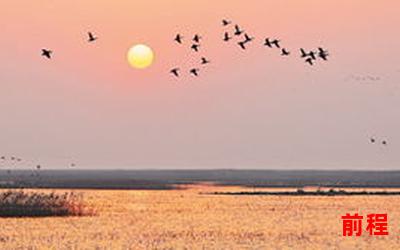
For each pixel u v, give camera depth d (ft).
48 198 366.02
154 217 362.94
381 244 275.39
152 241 276.00
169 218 358.84
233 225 330.54
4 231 291.38
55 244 267.18
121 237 285.23
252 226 327.06
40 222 318.45
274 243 273.95
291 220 352.90
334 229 316.19
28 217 333.42
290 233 302.04
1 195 354.54
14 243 267.59
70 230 298.97
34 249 257.75
